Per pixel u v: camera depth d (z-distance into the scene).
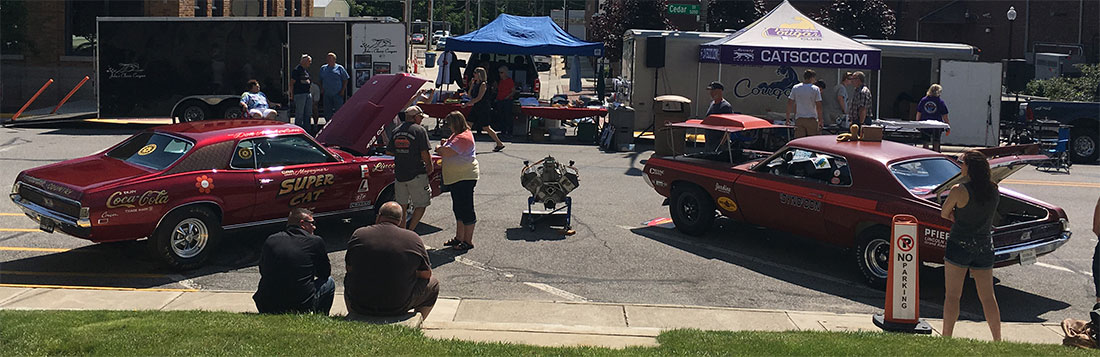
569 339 7.41
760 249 11.23
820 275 10.12
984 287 7.44
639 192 15.09
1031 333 8.10
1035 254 8.95
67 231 9.16
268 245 7.40
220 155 10.02
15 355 6.28
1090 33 43.25
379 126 12.07
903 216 7.64
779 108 22.75
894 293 7.69
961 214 7.41
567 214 11.89
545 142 21.50
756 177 10.88
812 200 10.10
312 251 7.48
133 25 22.84
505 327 7.70
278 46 22.88
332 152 11.06
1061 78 29.25
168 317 7.41
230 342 6.54
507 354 6.62
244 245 10.96
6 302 8.43
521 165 17.61
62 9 28.84
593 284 9.59
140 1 29.30
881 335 7.39
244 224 10.20
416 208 10.93
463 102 21.89
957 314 7.52
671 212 12.06
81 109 25.80
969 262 7.44
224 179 9.90
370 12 68.88
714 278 9.91
